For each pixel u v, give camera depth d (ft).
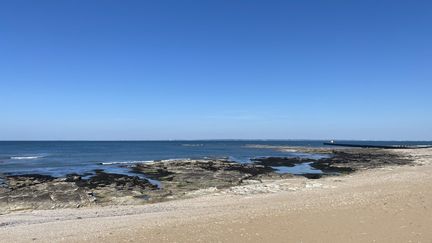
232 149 425.69
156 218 57.41
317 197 70.23
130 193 94.63
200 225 45.50
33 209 76.79
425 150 306.14
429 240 36.06
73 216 67.36
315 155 294.05
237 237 39.60
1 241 46.50
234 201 76.18
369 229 39.99
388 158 229.04
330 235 38.78
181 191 98.63
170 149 425.28
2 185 111.14
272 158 233.96
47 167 182.50
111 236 43.50
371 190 73.31
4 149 397.60
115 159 244.63
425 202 49.70
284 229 41.39
